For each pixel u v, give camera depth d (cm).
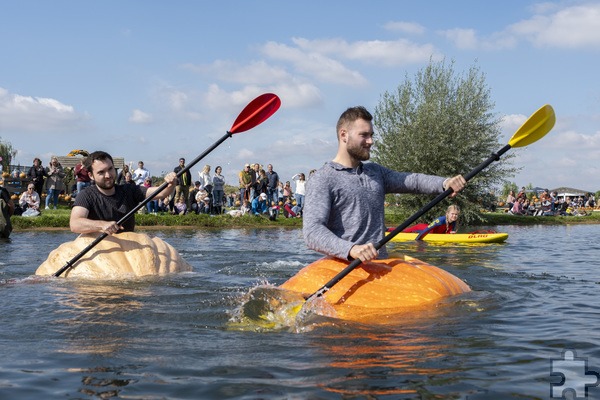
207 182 2430
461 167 2827
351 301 488
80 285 640
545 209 3706
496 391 294
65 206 2617
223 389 300
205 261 919
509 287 632
